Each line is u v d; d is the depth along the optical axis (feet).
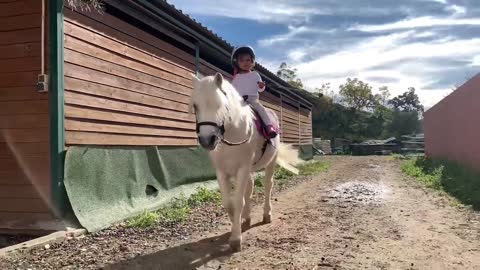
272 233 21.72
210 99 15.71
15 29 22.71
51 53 22.06
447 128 67.21
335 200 32.99
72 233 20.95
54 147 22.03
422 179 47.39
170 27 33.42
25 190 22.56
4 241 21.57
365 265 16.49
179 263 16.93
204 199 31.86
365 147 148.87
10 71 22.77
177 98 34.53
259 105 20.81
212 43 39.86
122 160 26.86
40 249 18.74
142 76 29.68
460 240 20.22
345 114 200.44
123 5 27.55
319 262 16.84
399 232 21.88
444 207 29.17
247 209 22.91
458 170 48.21
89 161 23.89
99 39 25.30
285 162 24.54
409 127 197.57
